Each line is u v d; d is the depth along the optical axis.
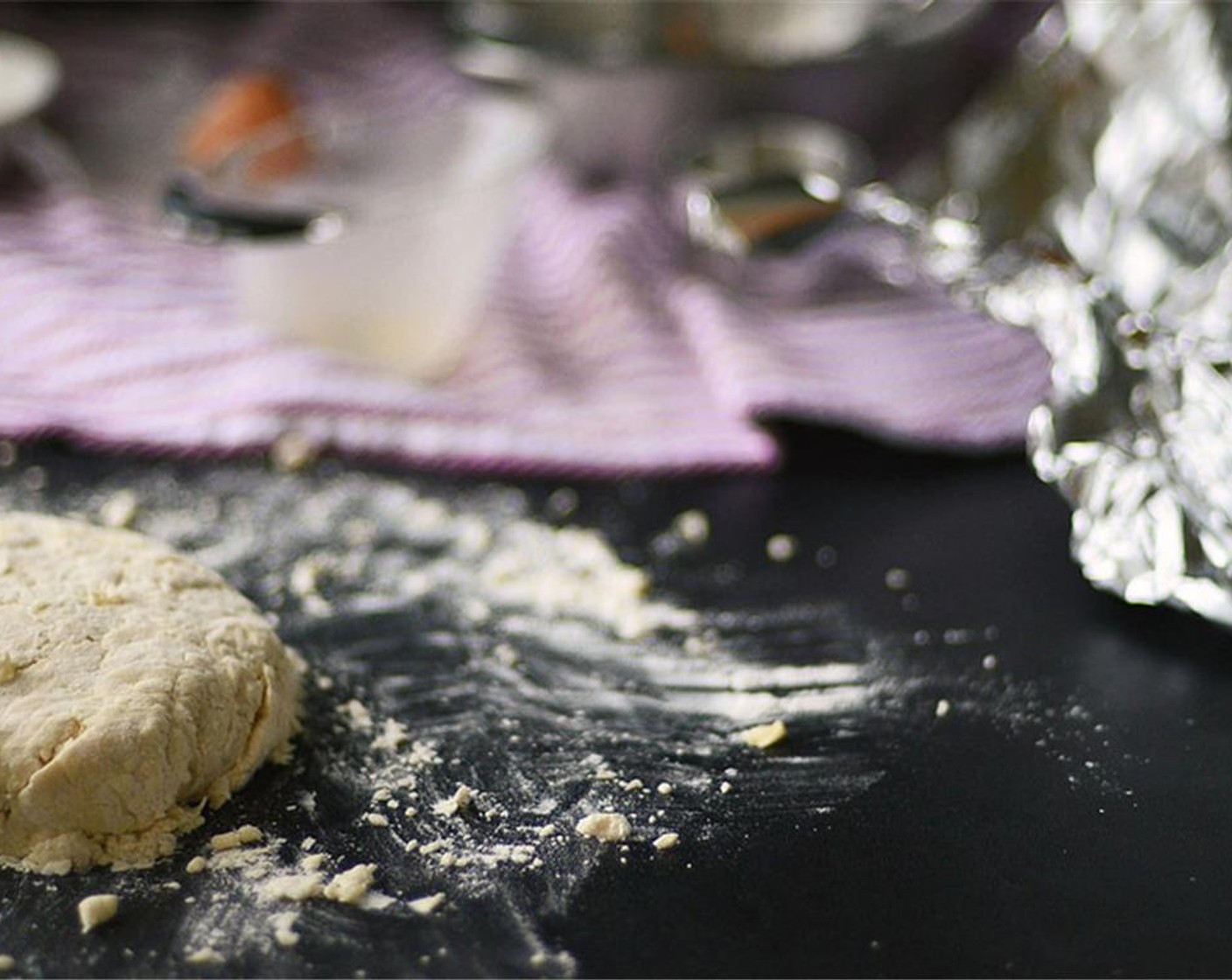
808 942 0.56
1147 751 0.62
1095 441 0.66
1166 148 0.81
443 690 0.64
